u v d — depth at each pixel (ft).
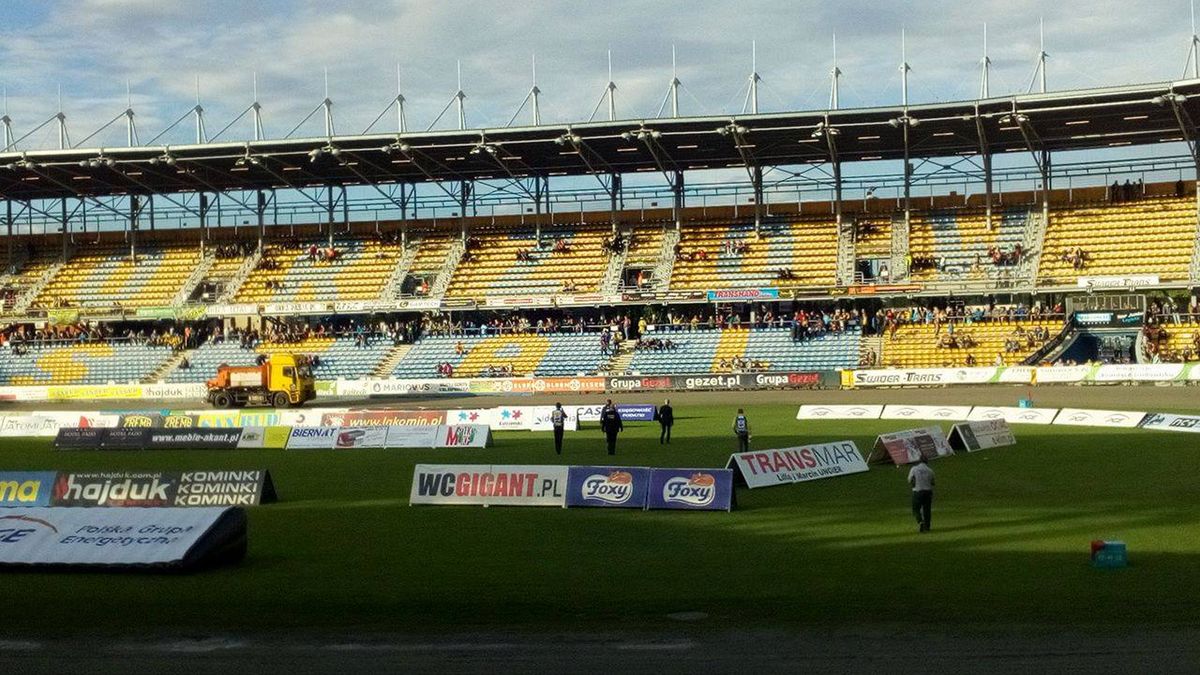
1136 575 71.51
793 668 53.16
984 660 53.57
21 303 303.68
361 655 56.59
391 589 72.02
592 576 75.15
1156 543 82.33
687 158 282.77
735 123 246.47
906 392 236.63
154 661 55.93
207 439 180.24
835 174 281.95
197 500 110.63
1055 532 87.81
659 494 104.32
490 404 244.63
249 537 93.15
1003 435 151.64
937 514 97.86
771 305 280.92
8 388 283.79
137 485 109.81
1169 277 244.01
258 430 179.32
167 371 287.28
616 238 295.48
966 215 280.92
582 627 61.36
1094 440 151.74
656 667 53.78
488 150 255.70
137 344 296.71
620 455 150.92
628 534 91.35
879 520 95.61
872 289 264.31
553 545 87.04
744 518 98.32
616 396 254.27
